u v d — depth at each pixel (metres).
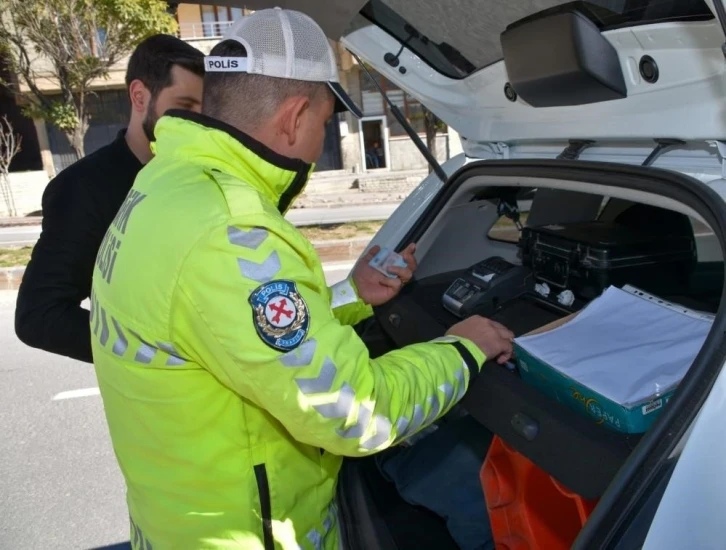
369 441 1.16
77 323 1.93
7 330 6.54
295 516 1.31
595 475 1.15
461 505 1.65
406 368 1.24
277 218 1.14
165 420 1.22
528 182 1.77
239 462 1.24
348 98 1.28
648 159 1.44
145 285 1.13
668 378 1.19
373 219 12.57
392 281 1.84
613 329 1.41
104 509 3.34
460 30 1.83
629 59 1.38
